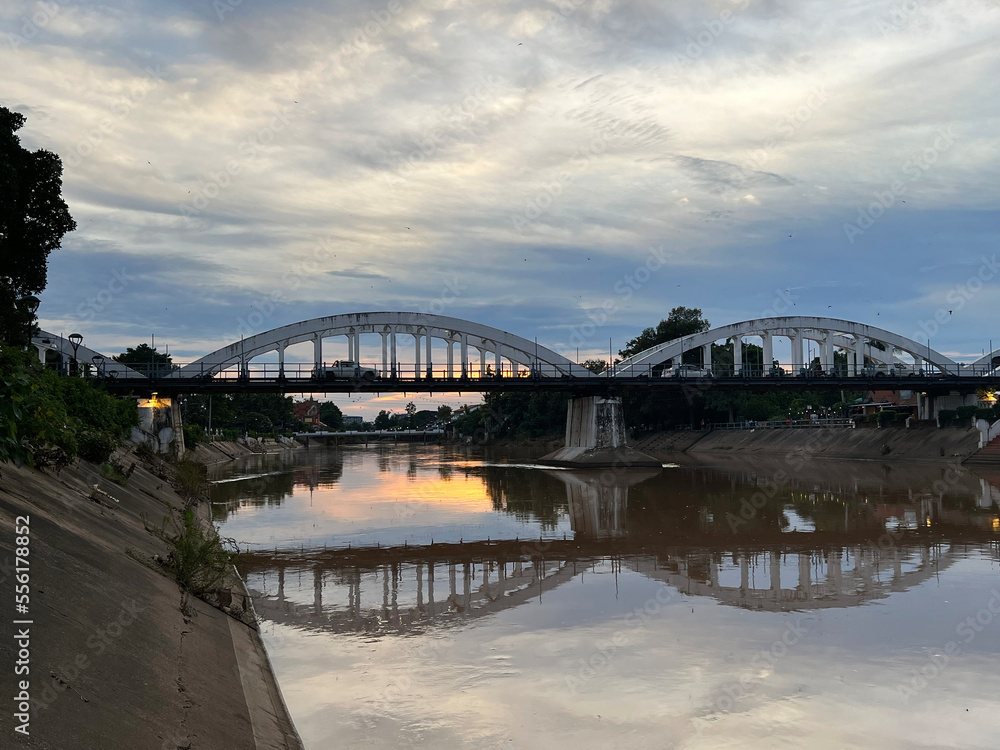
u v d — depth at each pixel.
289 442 170.38
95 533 14.59
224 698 9.90
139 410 58.41
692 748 9.95
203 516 31.86
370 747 10.01
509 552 25.05
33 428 17.78
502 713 11.14
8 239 34.94
